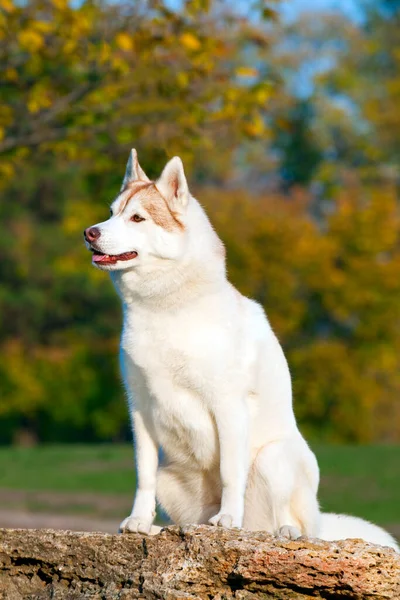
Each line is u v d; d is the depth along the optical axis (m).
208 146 14.24
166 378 7.11
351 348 32.78
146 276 7.09
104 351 37.41
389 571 6.30
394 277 31.97
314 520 7.47
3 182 15.14
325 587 6.30
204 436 7.19
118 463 23.81
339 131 46.53
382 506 17.06
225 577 6.39
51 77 14.16
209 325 7.09
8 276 42.06
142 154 14.15
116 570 6.66
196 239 7.19
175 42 13.60
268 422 7.45
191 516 7.59
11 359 37.91
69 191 42.78
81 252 30.55
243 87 13.91
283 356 7.67
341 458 22.59
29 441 40.84
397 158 43.22
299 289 33.19
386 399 33.47
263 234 31.81
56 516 17.36
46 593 6.85
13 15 13.09
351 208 33.75
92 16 12.96
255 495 7.38
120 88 13.98
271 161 48.16
